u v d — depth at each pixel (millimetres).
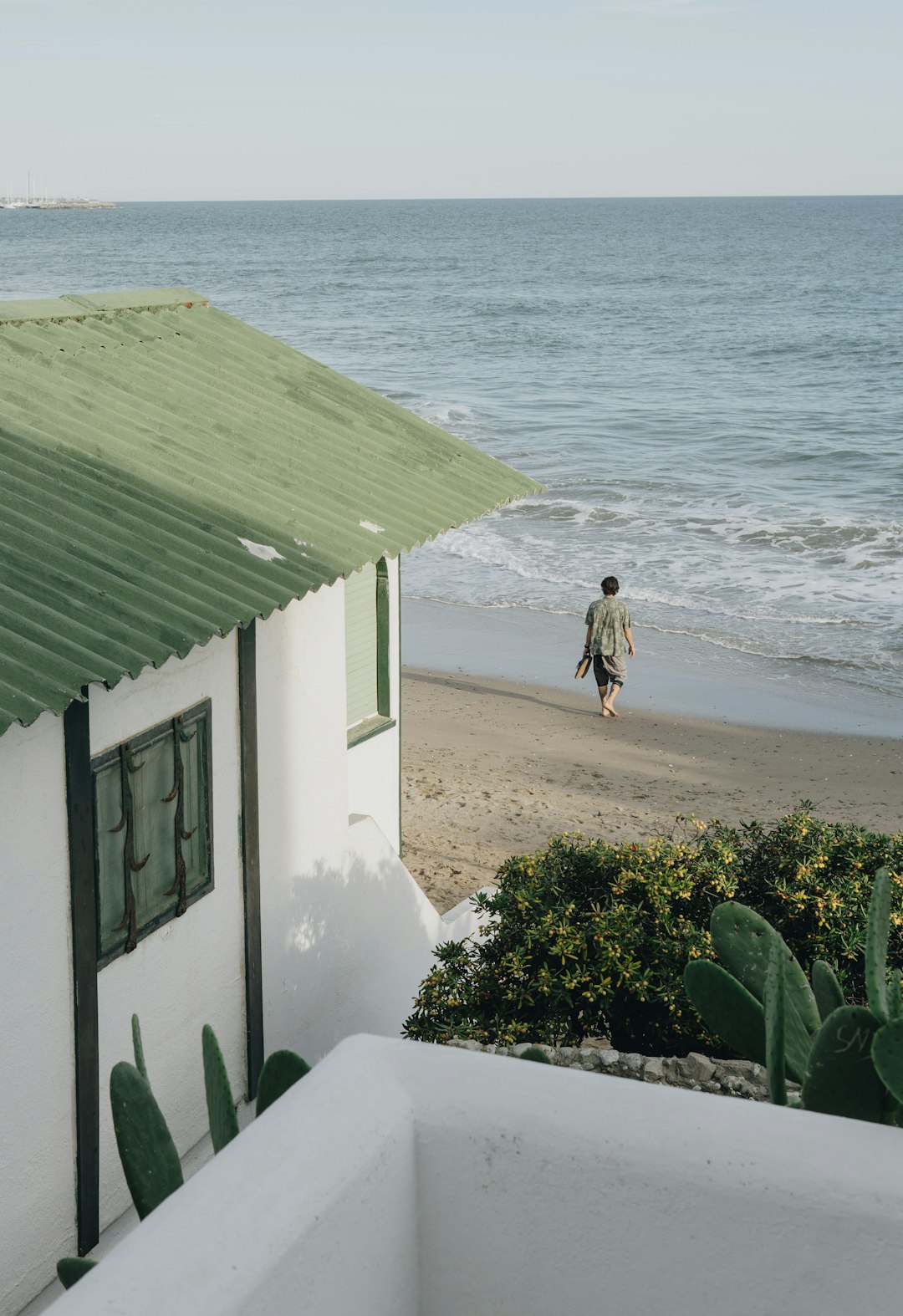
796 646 20016
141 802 5906
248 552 6500
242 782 6699
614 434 39938
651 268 126625
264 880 7051
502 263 134125
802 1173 1759
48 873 5266
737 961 3234
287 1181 1730
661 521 28266
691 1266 1815
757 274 117000
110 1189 5883
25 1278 5375
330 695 7508
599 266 129250
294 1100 1883
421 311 85000
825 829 7836
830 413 43750
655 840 8086
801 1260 1756
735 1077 6652
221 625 5668
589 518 28594
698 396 48375
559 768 15289
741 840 7973
